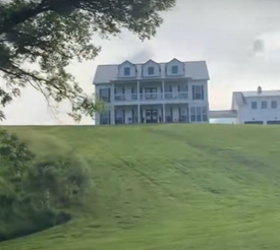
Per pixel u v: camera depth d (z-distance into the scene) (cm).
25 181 2242
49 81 1333
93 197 2577
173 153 3378
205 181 2981
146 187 2814
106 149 3306
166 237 1770
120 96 5556
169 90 5612
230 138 3775
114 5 1116
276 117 6400
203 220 2233
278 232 1590
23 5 1125
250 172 3158
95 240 1905
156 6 1120
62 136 3312
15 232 2138
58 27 1195
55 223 2272
